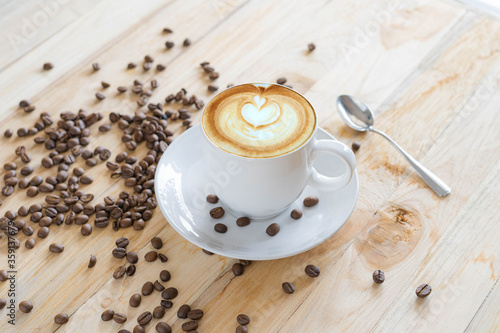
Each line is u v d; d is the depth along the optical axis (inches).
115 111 23.9
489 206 20.4
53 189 21.4
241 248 18.4
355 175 19.4
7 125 23.4
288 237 18.8
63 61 25.6
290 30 26.9
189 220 19.1
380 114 23.3
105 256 19.5
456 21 26.7
